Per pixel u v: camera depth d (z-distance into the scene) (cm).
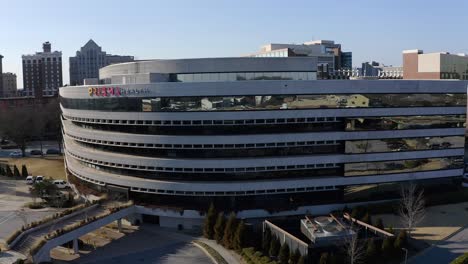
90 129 9088
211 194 7744
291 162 7850
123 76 8781
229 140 7712
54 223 7150
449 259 6109
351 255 5669
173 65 8412
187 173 7900
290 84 7694
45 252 6216
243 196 7775
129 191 8181
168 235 7438
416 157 8419
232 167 7750
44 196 9081
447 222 7469
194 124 7781
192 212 7625
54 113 18075
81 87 8862
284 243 6119
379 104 8062
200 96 7675
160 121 7888
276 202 7881
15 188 10706
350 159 8044
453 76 12669
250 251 6328
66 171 10988
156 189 7938
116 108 8269
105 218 7231
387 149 8225
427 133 8438
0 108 18262
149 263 6322
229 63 8238
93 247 6944
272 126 7800
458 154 8762
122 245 7019
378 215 7788
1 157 14950
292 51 11306
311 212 7819
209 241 7075
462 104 8631
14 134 15262
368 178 8181
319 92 7800
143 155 8256
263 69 8281
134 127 8238
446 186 8706
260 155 7850
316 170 8031
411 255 6259
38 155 15112
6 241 6669
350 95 7912
